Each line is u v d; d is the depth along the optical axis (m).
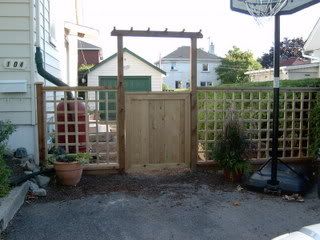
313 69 19.48
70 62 12.73
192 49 5.99
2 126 4.88
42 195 4.84
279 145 6.61
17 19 5.86
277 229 3.92
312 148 6.36
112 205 4.60
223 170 5.86
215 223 4.07
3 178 4.21
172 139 6.14
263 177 5.32
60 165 5.16
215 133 6.25
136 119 6.02
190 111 6.11
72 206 4.54
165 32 5.82
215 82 44.03
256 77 30.86
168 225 4.00
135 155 6.06
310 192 5.34
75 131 5.88
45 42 7.28
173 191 5.18
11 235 3.68
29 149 5.99
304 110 6.45
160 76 18.14
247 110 6.27
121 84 5.84
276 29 5.11
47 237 3.66
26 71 5.94
